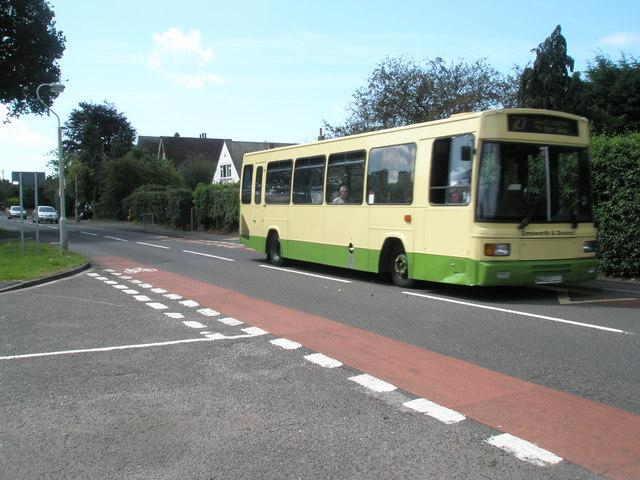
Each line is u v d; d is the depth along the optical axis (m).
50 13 34.38
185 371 5.97
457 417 4.59
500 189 9.36
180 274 14.48
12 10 32.81
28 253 19.31
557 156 9.79
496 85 31.81
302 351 6.68
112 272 15.18
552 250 9.64
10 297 11.12
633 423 4.42
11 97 34.84
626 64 24.73
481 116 9.33
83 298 10.88
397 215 11.13
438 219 10.09
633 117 24.19
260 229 16.83
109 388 5.46
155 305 9.99
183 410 4.86
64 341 7.38
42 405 5.03
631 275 12.24
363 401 4.99
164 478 3.67
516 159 9.50
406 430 4.35
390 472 3.69
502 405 4.83
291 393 5.23
